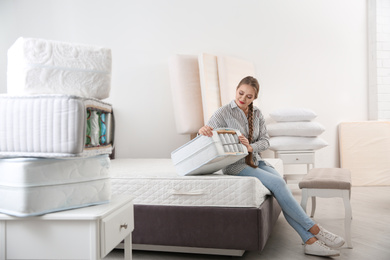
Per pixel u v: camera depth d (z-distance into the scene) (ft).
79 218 4.24
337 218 10.29
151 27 15.61
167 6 15.61
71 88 4.69
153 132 15.53
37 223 4.35
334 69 16.57
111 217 4.58
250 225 6.67
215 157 6.75
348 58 16.66
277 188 7.32
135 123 15.60
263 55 16.08
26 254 4.38
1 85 15.02
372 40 16.70
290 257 7.18
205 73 13.32
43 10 15.42
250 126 8.04
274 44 16.15
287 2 16.17
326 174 8.72
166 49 15.62
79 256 4.30
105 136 5.05
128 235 5.34
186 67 13.74
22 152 4.37
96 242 4.28
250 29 15.98
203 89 13.23
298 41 16.29
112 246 4.61
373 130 16.40
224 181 6.87
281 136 14.70
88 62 4.76
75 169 4.57
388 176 16.25
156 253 7.54
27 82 4.52
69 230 4.31
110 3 15.57
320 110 16.52
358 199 13.06
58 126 4.29
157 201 7.14
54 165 4.37
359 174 16.29
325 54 16.49
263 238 6.73
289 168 16.28
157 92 15.52
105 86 4.92
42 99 4.34
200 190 6.95
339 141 16.62
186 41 15.70
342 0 16.56
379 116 16.75
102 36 15.62
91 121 4.70
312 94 16.44
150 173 7.47
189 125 13.64
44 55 4.54
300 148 14.39
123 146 15.64
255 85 7.74
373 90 16.81
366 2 16.79
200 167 7.00
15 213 4.22
